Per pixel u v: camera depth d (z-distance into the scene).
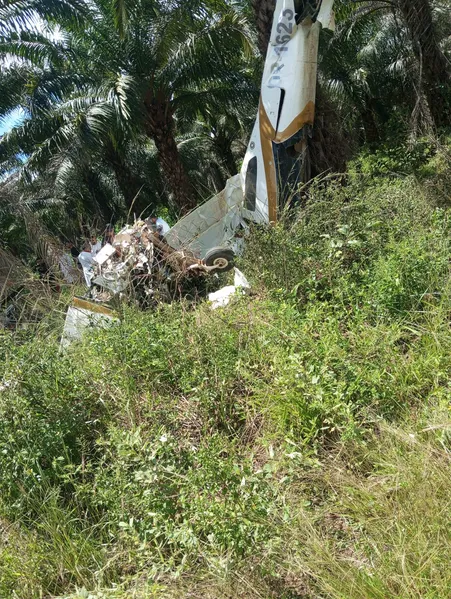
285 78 8.04
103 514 3.26
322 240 5.38
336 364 3.67
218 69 13.95
